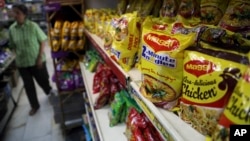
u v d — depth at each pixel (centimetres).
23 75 362
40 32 368
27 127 334
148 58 81
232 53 61
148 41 82
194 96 66
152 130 116
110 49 133
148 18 113
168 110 80
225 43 72
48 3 246
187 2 110
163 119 73
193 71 66
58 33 260
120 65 119
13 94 455
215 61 61
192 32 77
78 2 264
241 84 47
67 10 283
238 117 46
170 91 77
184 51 71
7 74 448
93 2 281
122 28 115
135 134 118
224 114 49
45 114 369
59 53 266
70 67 290
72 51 271
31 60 360
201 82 63
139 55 114
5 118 338
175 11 122
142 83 89
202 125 64
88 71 255
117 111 156
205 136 64
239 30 85
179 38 73
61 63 289
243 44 72
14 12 340
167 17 123
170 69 75
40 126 334
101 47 160
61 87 287
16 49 353
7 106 360
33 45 358
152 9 151
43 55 392
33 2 849
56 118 317
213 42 73
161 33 80
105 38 145
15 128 332
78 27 263
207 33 75
